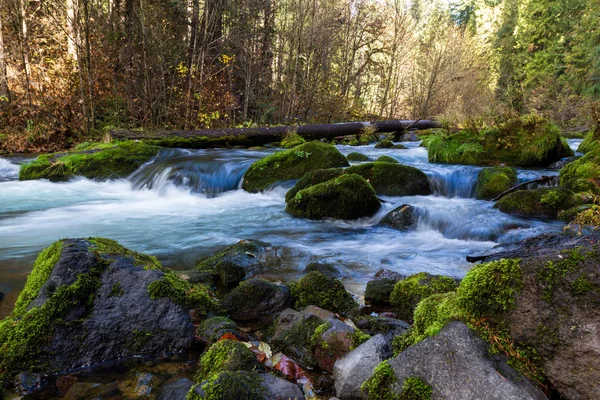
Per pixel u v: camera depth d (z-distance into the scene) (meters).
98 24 14.02
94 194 7.88
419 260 4.28
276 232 5.35
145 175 8.69
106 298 2.42
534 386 1.46
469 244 4.86
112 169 9.02
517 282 1.62
